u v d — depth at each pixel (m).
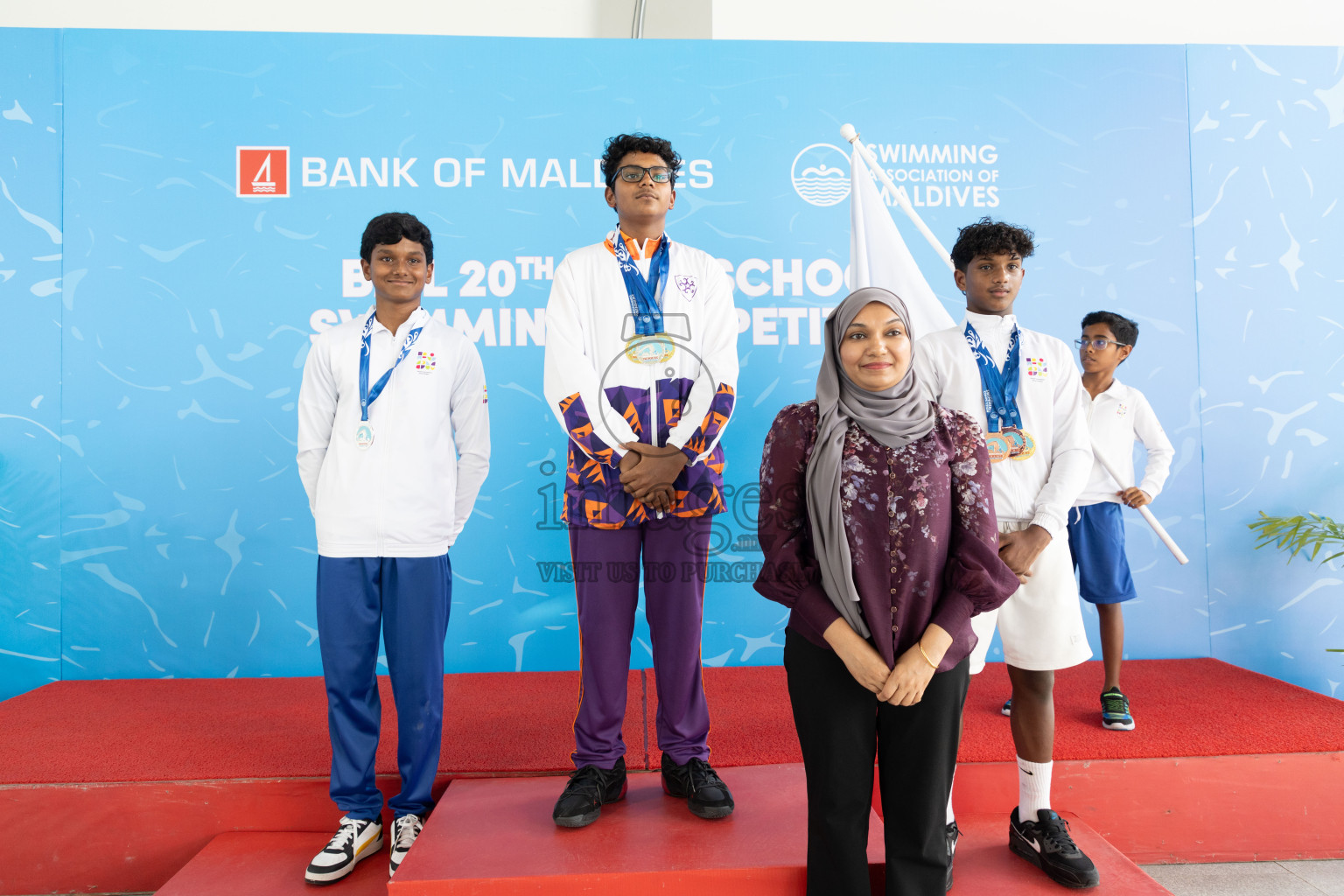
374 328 1.98
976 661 1.83
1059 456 1.89
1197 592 3.07
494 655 2.98
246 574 2.92
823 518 1.48
